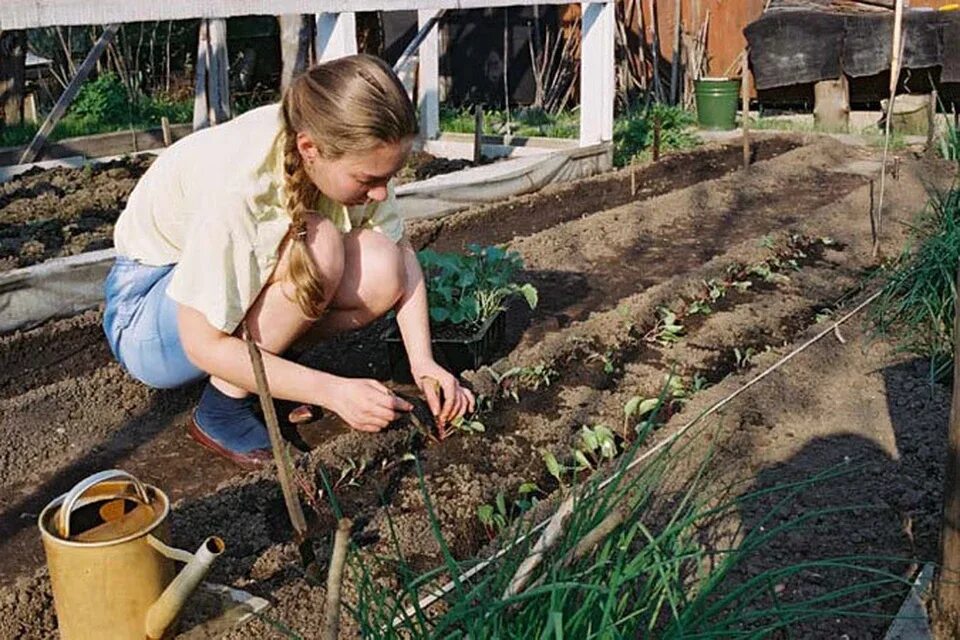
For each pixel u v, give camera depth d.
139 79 11.41
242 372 2.86
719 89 9.82
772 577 2.32
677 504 2.99
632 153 8.65
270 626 2.53
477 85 11.91
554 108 11.65
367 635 2.13
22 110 9.59
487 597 2.24
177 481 3.30
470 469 3.31
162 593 2.34
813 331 4.31
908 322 4.29
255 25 11.69
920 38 9.07
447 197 6.50
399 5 6.44
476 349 3.91
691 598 2.56
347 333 4.46
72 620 2.33
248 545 2.87
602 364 4.12
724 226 6.25
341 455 3.28
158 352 3.22
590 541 2.12
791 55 9.73
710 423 3.49
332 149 2.57
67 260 4.72
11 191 6.98
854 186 7.23
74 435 3.59
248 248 2.81
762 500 3.02
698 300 4.82
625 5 11.68
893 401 3.66
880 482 3.11
